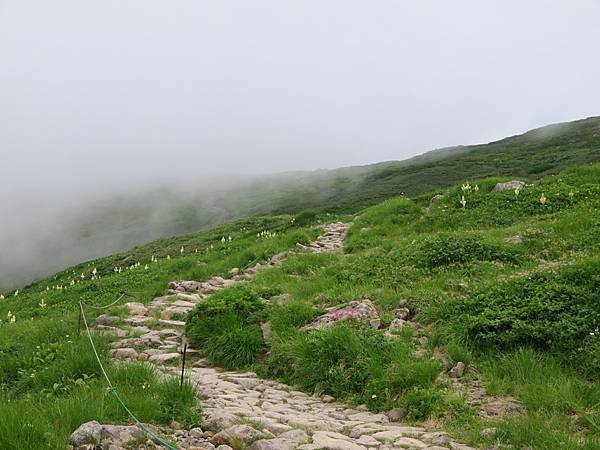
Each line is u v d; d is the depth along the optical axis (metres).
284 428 6.72
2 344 12.16
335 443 6.22
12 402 7.63
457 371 8.51
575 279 10.34
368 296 12.57
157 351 11.20
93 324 13.47
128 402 6.89
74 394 7.60
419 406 7.59
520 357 8.40
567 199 20.44
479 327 9.42
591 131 105.50
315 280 15.62
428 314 10.75
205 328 11.80
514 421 6.66
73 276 38.16
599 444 5.94
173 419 6.80
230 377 9.78
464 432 6.75
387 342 9.42
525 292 10.41
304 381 9.30
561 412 6.95
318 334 9.82
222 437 6.22
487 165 79.00
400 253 16.16
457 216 21.56
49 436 5.69
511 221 19.73
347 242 23.20
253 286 16.28
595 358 7.97
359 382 8.68
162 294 18.42
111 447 5.61
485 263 14.00
